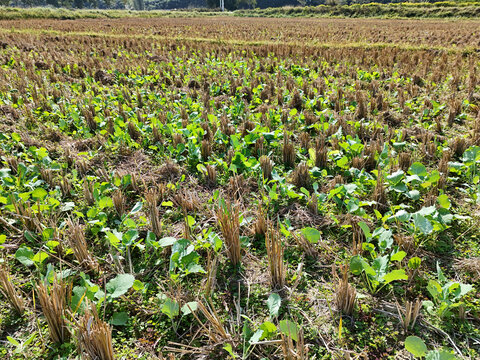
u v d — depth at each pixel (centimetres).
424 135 489
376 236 279
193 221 295
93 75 940
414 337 181
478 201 347
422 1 5156
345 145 425
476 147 388
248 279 264
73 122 579
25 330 224
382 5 3862
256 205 359
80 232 282
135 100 705
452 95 689
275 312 216
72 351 207
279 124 555
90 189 371
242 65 1022
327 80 827
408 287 252
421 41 1485
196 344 213
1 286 237
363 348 209
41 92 711
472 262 266
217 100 717
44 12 3578
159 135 506
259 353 204
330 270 273
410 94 732
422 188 368
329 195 333
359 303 239
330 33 1914
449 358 172
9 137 485
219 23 2914
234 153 443
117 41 1636
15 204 314
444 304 219
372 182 354
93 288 217
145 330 224
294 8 4262
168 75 916
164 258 283
